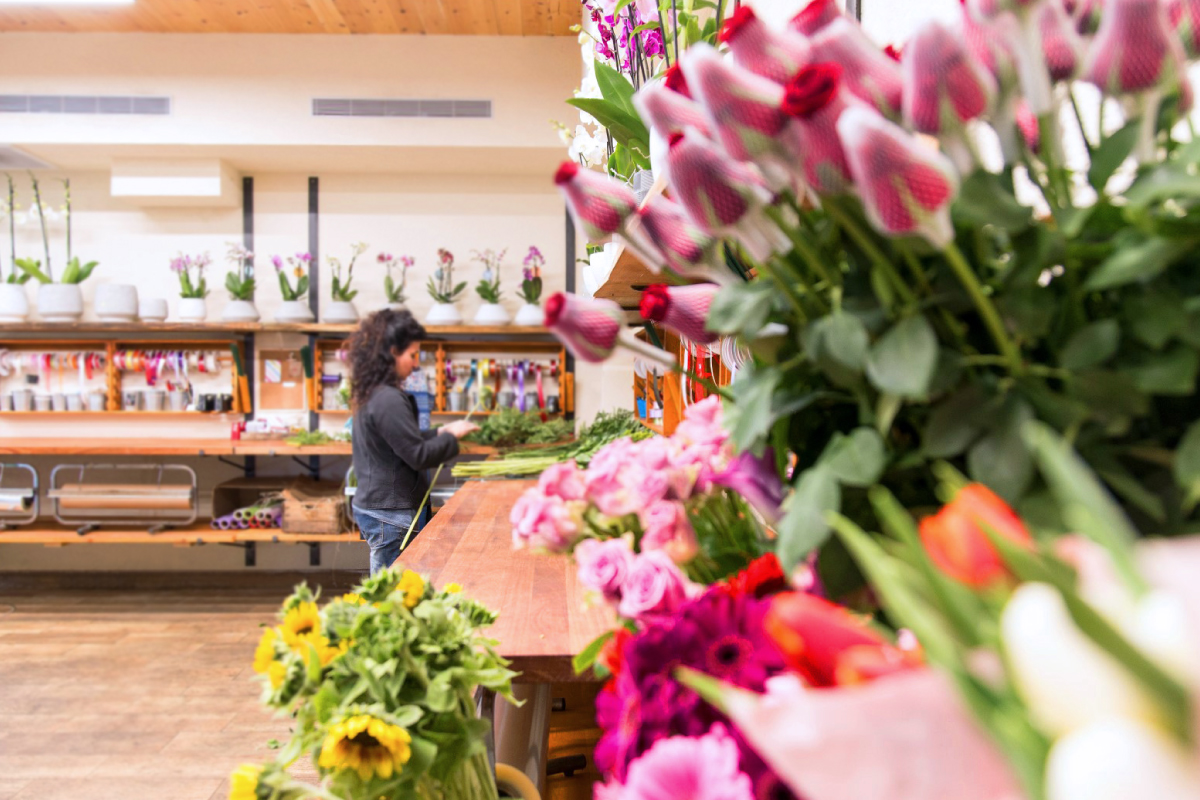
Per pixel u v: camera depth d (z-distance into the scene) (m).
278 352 5.60
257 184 5.59
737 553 0.70
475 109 5.06
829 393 0.48
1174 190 0.37
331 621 0.76
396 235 5.65
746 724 0.25
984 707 0.22
